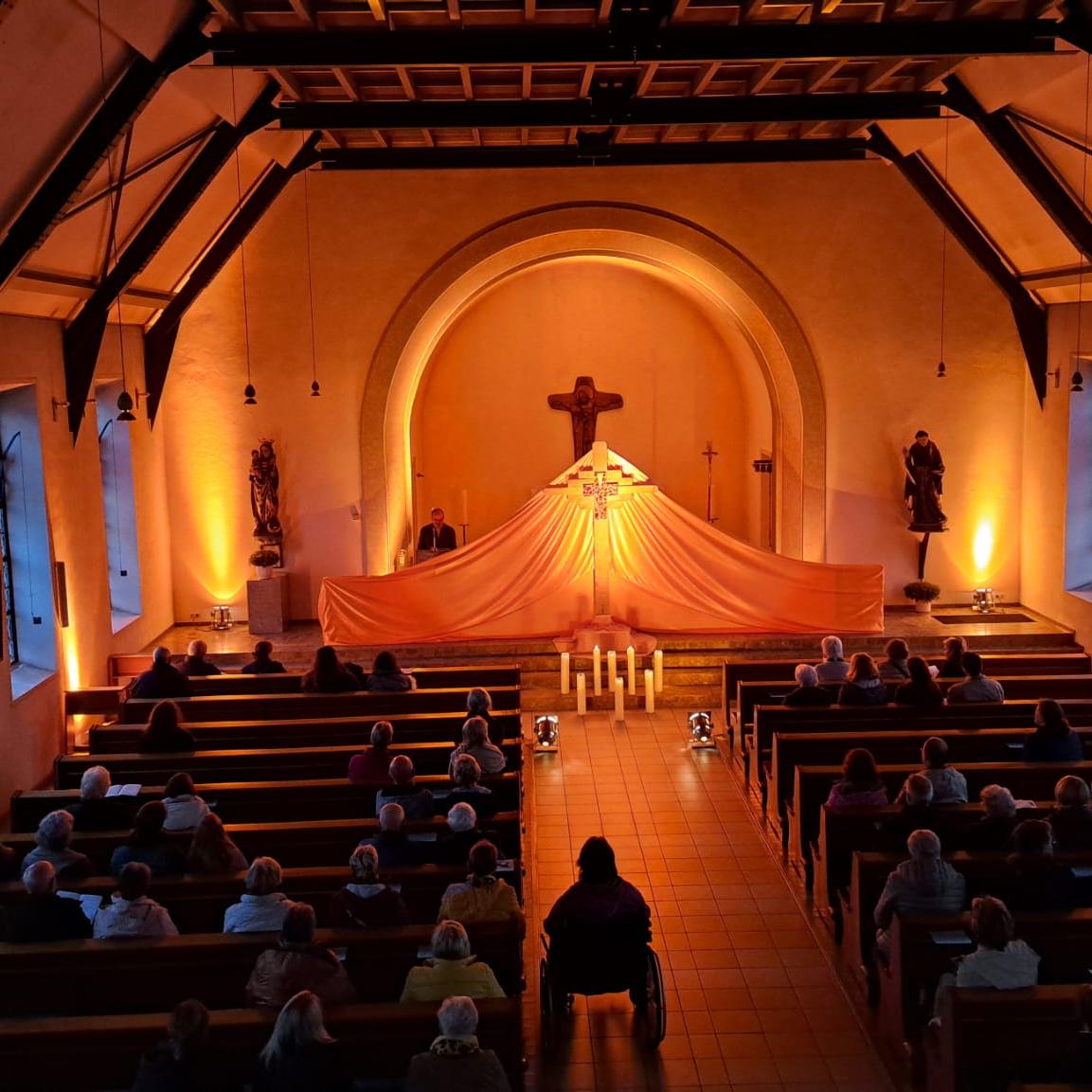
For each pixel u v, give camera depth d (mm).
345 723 11055
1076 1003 5410
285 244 16625
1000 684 12211
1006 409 17094
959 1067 6117
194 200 12703
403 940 6805
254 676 12625
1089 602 15367
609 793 12148
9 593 12914
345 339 16797
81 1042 5969
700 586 15398
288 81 11719
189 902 7629
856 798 9055
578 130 14156
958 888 7438
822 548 17375
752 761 11953
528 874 10336
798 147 15227
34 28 8148
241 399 16891
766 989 8539
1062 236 14070
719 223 16688
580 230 16656
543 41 10359
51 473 12938
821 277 16828
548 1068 7641
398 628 15391
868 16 10867
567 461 19875
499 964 7121
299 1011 5426
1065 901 7098
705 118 12492
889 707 11078
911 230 16734
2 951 6777
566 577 15383
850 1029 8047
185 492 17078
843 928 8883
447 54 10383
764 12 10555
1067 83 11227
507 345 19562
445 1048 5430
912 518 16891
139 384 15930
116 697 13125
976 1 10164
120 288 13023
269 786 9492
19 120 8930
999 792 7895
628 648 14453
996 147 12719
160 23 9352
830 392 17062
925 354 16984
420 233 16609
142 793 9477
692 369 19672
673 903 9844
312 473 17047
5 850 7633
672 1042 7918
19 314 12156
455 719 11055
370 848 7125
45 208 9969
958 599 17422
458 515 19953
